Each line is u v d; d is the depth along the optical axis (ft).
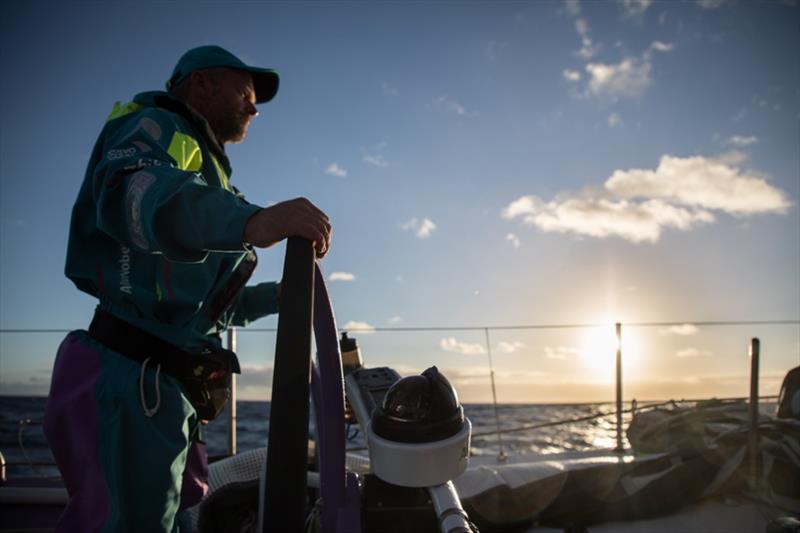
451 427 2.78
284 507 1.73
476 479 5.60
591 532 5.40
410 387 2.84
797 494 5.79
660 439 7.39
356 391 3.59
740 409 7.95
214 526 4.91
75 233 3.83
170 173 2.98
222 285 4.20
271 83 5.61
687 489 5.69
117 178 3.11
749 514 5.66
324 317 2.74
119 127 3.89
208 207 2.71
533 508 5.34
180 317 3.90
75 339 3.87
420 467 2.69
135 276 3.80
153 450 3.49
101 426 3.46
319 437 3.12
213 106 4.91
